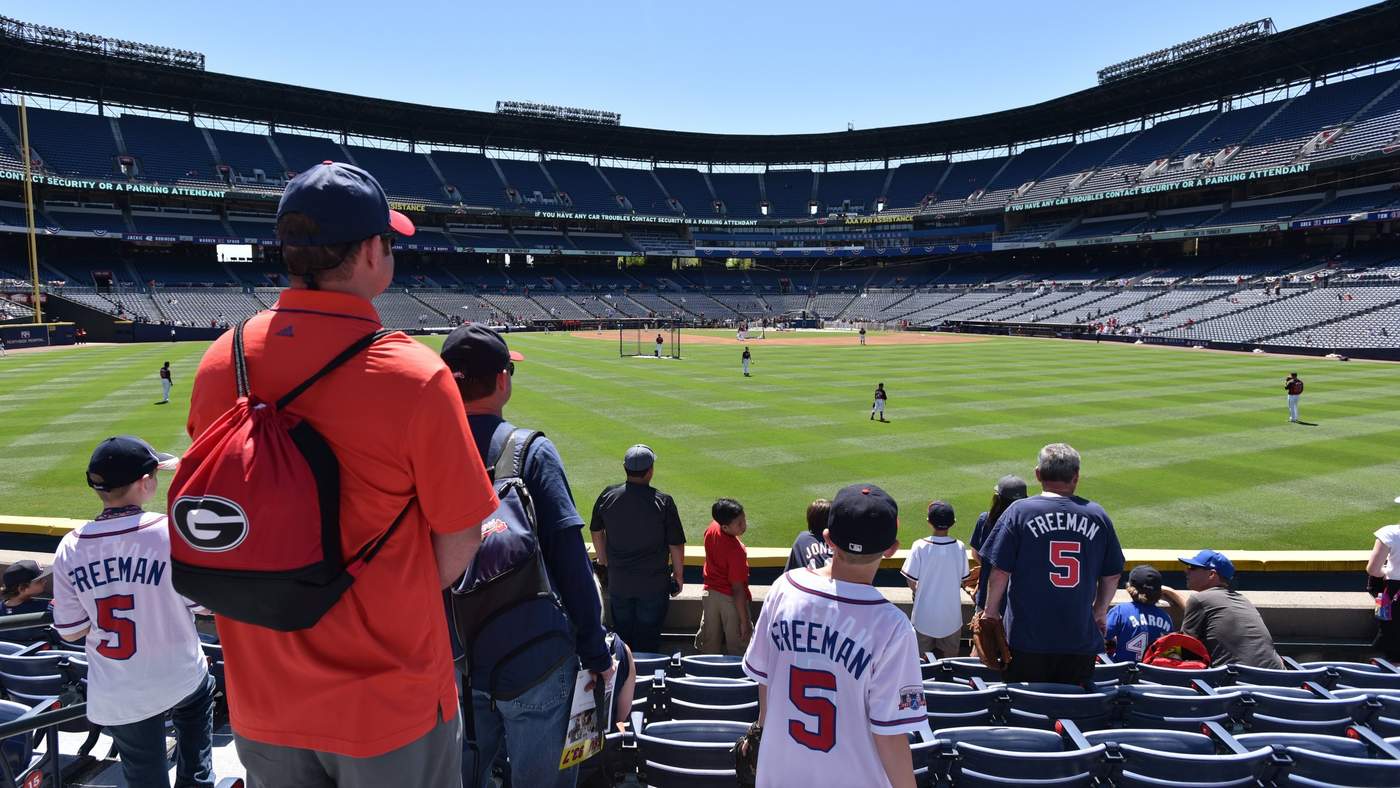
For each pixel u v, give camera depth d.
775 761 3.01
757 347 55.38
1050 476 5.32
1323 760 4.02
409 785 2.05
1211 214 70.75
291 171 76.31
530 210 86.81
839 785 2.88
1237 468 16.89
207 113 75.62
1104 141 84.94
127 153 68.38
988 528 7.30
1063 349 52.25
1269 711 4.96
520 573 2.71
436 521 1.95
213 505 1.69
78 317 54.91
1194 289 65.50
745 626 7.43
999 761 4.02
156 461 3.73
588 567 2.86
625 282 95.31
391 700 1.97
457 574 2.12
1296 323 50.62
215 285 68.00
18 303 54.59
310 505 1.72
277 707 1.97
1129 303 66.69
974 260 96.12
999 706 4.93
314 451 1.76
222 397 1.93
